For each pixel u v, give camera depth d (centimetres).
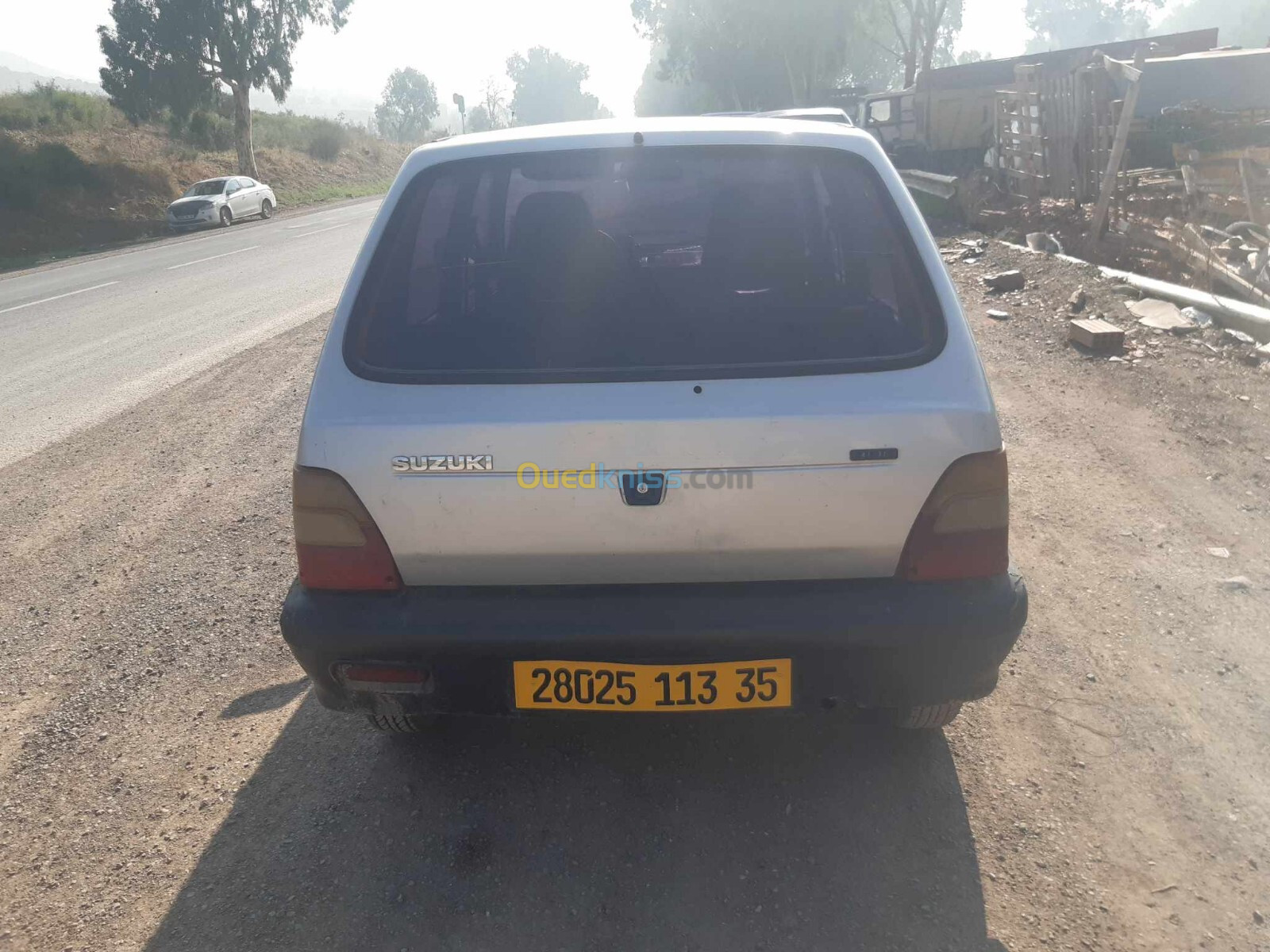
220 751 321
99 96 4656
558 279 266
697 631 232
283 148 4903
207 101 4169
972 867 254
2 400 860
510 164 277
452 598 240
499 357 243
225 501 565
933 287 245
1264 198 916
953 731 313
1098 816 272
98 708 354
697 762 303
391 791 294
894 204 260
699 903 245
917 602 232
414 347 248
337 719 336
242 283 1568
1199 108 1366
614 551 234
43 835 284
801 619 232
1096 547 440
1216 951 226
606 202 284
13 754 327
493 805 285
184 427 729
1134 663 348
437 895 250
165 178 3706
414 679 242
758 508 230
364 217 2955
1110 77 1099
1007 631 234
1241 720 313
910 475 229
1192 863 254
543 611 236
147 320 1262
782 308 250
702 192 280
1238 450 534
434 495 233
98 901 256
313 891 254
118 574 473
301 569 246
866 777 292
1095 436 575
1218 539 440
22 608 443
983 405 234
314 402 242
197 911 250
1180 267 904
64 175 3350
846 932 233
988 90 2038
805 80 5012
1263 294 731
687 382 233
